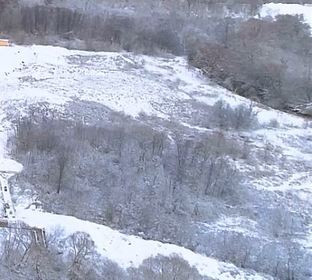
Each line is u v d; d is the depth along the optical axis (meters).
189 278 26.81
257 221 35.28
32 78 46.75
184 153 38.56
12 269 24.50
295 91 53.25
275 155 42.81
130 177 35.91
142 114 44.62
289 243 33.28
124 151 38.00
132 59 54.84
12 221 28.25
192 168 37.81
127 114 43.97
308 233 34.72
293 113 51.31
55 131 37.78
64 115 40.78
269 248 32.22
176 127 43.69
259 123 47.28
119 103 45.44
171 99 48.31
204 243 32.06
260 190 37.84
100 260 26.61
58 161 34.59
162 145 39.22
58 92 44.78
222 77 54.34
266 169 40.59
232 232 33.31
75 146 36.75
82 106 43.03
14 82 45.44
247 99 51.66
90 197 33.47
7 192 31.38
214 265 29.22
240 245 32.09
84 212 32.12
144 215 32.97
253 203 36.62
